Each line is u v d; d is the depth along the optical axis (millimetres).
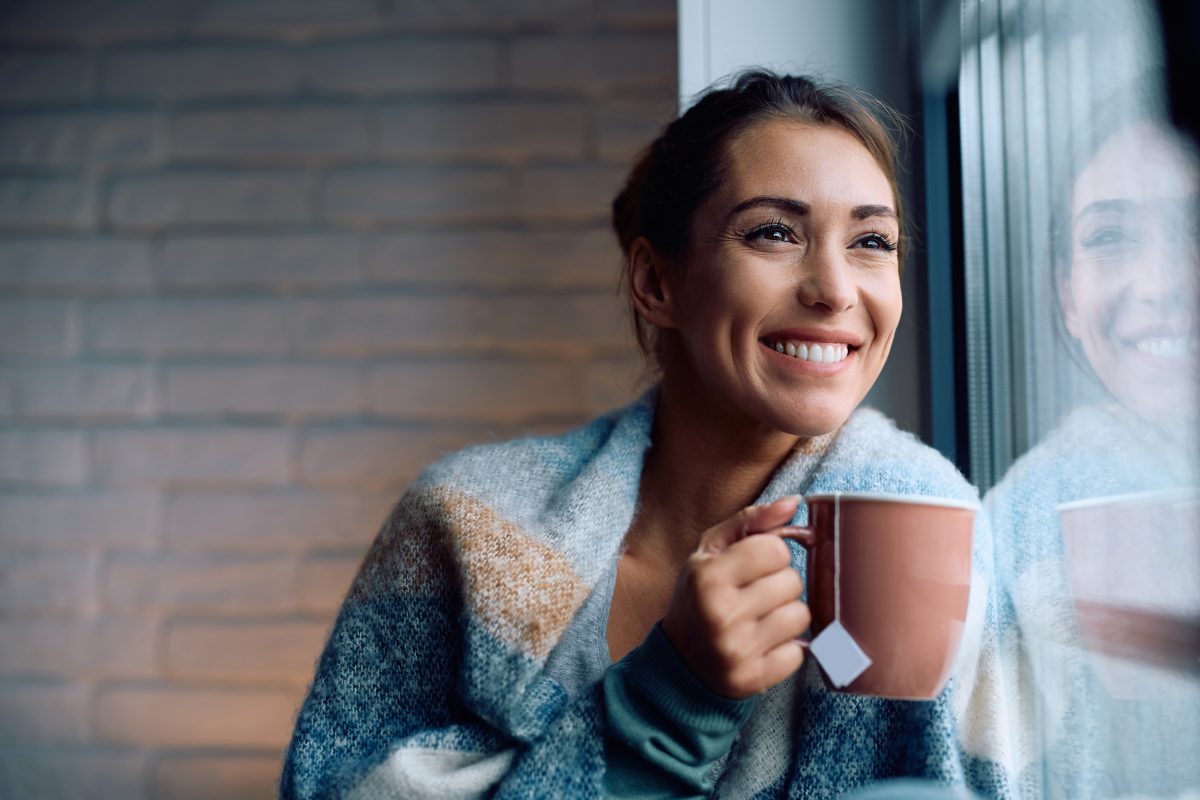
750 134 773
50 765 1649
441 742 784
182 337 1691
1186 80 526
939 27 917
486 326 1665
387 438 1662
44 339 1700
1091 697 647
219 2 1710
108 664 1661
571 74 1678
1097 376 623
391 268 1680
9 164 1712
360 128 1694
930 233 950
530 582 814
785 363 749
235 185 1699
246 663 1650
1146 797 580
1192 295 517
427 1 1697
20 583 1677
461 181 1681
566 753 706
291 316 1682
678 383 850
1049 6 685
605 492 851
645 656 686
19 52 1722
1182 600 533
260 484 1671
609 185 1664
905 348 965
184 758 1642
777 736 752
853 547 603
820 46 973
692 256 789
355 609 889
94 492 1682
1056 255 681
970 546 611
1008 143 776
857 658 602
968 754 737
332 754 846
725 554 631
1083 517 630
